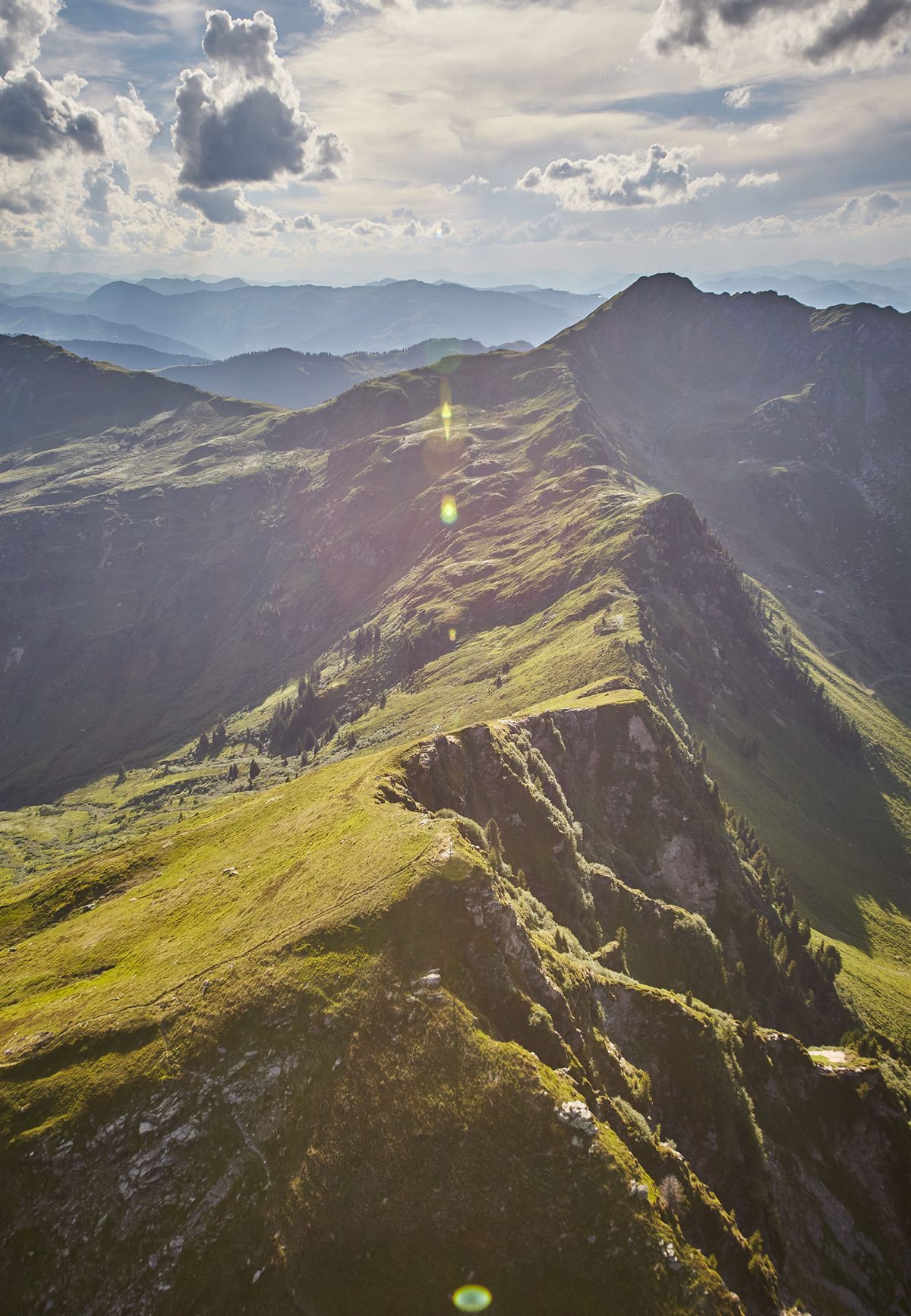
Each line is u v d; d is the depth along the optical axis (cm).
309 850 7312
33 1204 4544
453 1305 4075
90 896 8738
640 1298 4116
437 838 6469
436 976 5384
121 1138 4772
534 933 6906
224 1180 4575
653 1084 6525
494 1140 4616
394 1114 4728
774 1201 6241
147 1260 4309
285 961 5631
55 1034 5472
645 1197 4491
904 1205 6875
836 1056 8225
